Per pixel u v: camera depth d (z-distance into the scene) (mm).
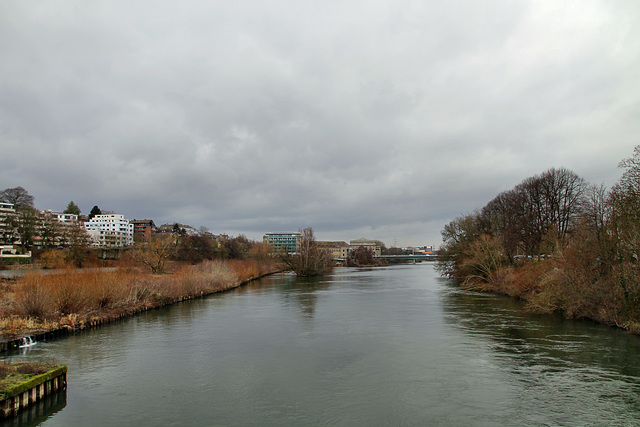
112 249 120938
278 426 16062
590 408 17344
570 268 38656
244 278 92375
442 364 23812
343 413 17250
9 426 16094
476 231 80438
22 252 104438
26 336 29672
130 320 39812
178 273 71938
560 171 73875
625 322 32000
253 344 29312
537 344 28031
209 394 19562
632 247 31625
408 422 16297
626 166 34188
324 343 29375
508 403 18000
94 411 17688
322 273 123188
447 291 67500
